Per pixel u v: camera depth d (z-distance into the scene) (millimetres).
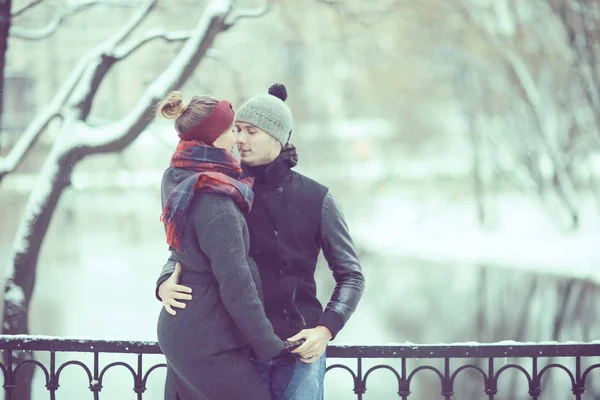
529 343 3285
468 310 13625
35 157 20094
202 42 5637
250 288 2645
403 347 3264
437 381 9875
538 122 20219
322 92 39469
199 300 2732
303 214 2998
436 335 12000
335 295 2941
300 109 37469
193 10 9992
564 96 19750
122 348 3369
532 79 20141
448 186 36719
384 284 17484
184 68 5625
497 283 15836
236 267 2633
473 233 23547
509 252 19516
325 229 3016
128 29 6184
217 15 5609
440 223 26844
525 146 20922
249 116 2951
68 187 6023
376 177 39344
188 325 2725
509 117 21453
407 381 3271
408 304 14836
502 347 3281
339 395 9219
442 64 25219
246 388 2736
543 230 21828
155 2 6285
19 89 17297
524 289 14805
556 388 9078
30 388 5605
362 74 34000
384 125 46906
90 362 10078
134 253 24734
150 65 11156
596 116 15805
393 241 24297
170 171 2832
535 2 18078
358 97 41156
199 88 9852
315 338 2807
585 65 15414
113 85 13398
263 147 2963
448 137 42969
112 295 16406
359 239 25422
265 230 2973
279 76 31391
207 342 2711
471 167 33000
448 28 24172
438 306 14289
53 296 16531
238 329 2760
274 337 2678
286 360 2980
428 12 23047
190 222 2701
